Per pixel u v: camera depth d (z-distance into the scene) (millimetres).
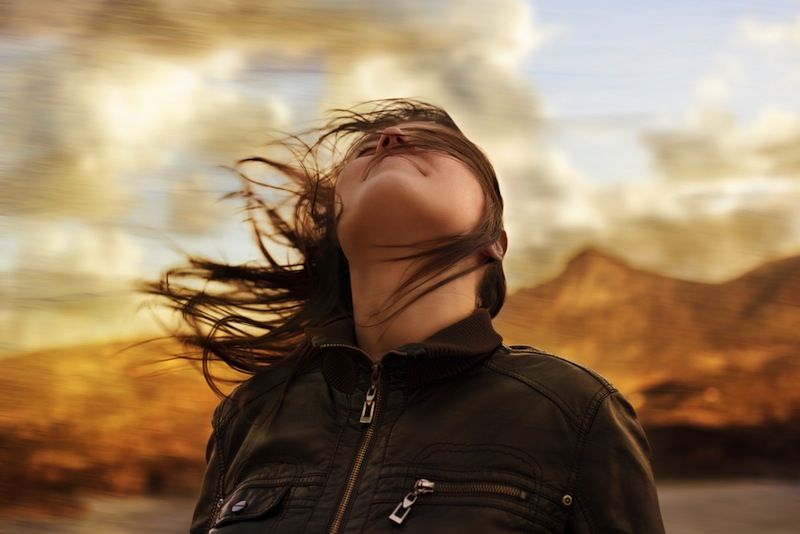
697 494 3961
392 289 1099
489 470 955
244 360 1372
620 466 965
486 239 1110
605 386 1024
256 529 1020
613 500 950
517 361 1060
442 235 1078
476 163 1139
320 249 1338
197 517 1195
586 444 970
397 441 1005
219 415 1243
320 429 1073
